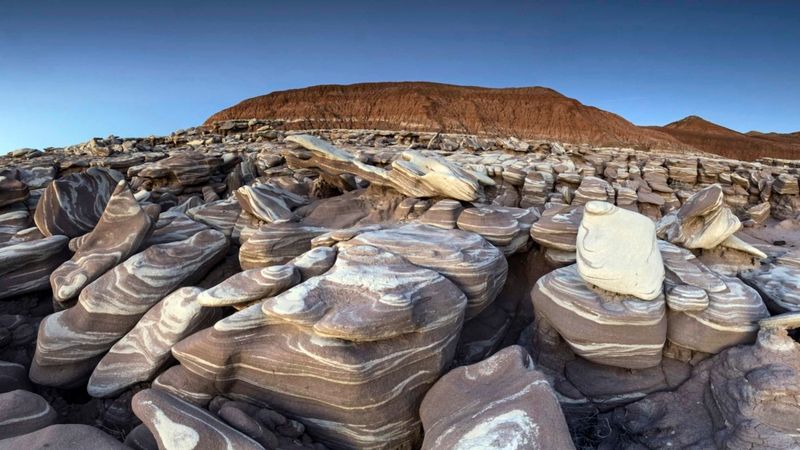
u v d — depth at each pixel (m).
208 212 11.30
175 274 8.23
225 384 5.78
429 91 98.94
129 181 17.20
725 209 8.72
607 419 6.44
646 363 6.78
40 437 4.58
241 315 5.82
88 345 7.23
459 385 5.61
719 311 6.77
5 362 7.22
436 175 10.59
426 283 6.63
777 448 4.99
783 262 9.56
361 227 9.24
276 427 5.46
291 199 12.34
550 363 7.48
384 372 5.58
